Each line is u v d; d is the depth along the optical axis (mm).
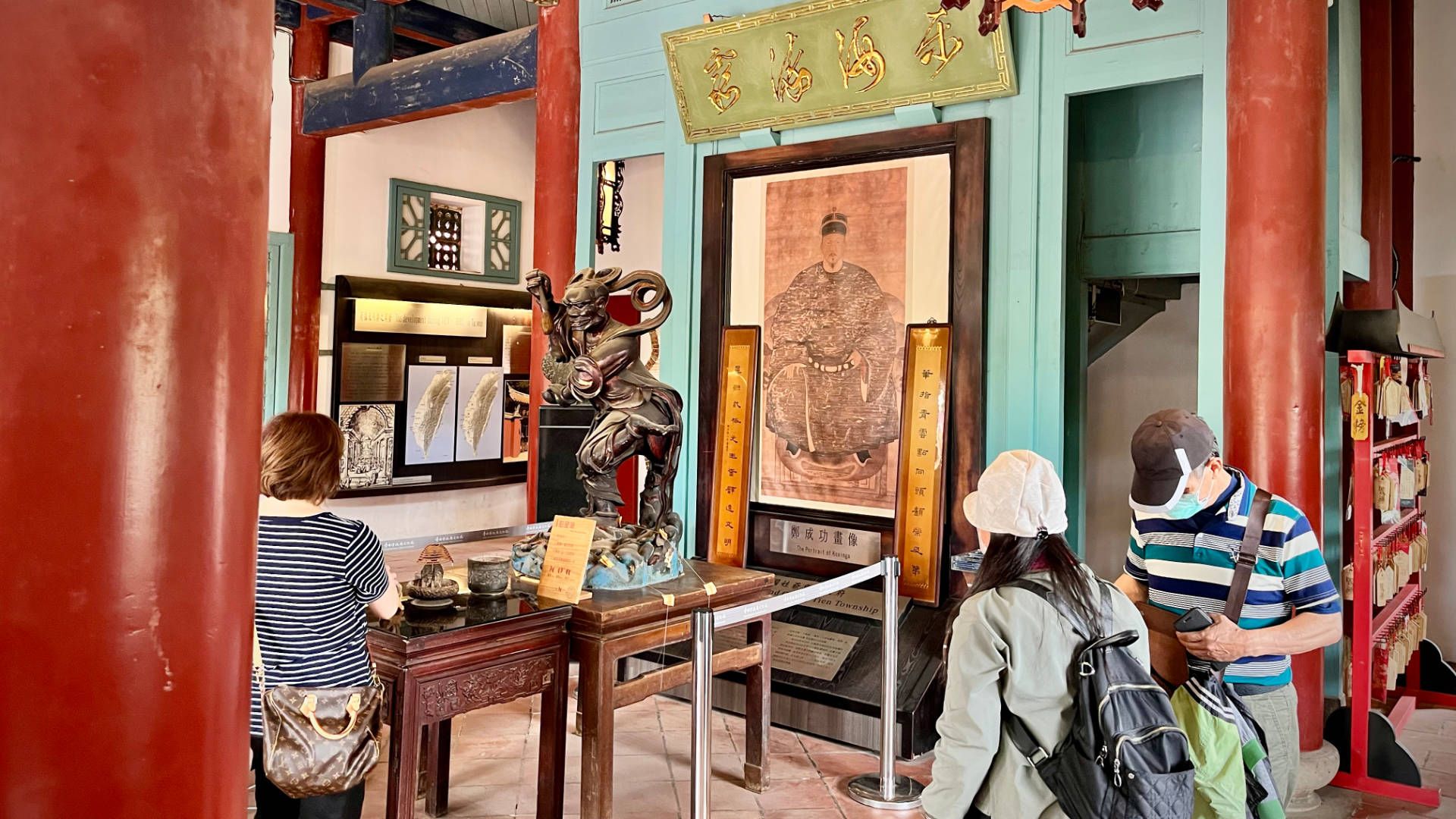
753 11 5594
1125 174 5227
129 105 1225
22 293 1180
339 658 2605
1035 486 2201
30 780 1190
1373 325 4469
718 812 3879
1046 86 4781
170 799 1280
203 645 1316
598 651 3480
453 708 3146
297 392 9352
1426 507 6219
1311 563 2672
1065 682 2104
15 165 1177
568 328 4035
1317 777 3971
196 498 1297
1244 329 3977
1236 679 2719
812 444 5410
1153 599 2830
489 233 10891
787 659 4918
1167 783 2020
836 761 4426
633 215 8875
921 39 4855
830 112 5305
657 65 6082
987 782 2191
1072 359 5344
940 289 5020
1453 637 6160
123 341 1219
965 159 4918
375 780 4074
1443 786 4281
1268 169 3922
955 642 2182
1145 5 3426
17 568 1181
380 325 9695
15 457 1180
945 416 4945
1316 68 3918
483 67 8023
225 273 1325
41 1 1186
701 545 5750
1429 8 6215
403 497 10047
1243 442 3982
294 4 9156
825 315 5371
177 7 1269
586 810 3516
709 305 5770
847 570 5254
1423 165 6223
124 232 1220
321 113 9039
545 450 5508
